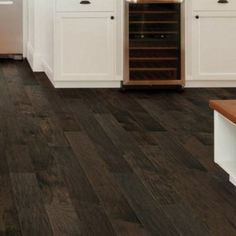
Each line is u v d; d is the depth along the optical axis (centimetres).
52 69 757
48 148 548
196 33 743
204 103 689
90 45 740
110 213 438
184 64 744
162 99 707
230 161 491
